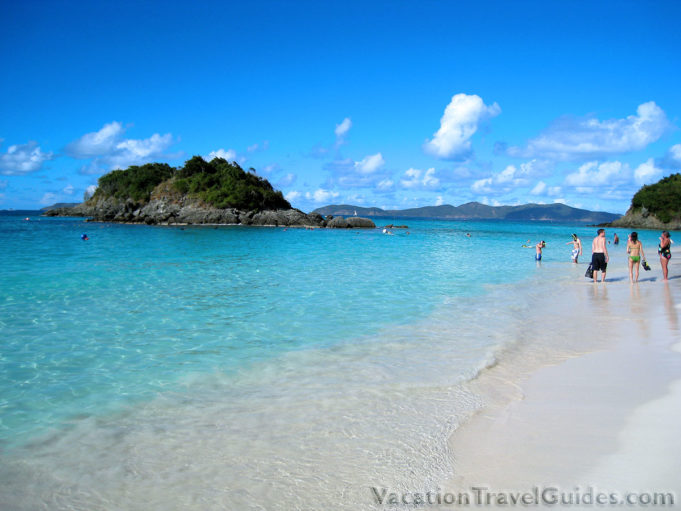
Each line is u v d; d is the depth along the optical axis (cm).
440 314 1129
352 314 1126
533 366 731
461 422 528
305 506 379
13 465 451
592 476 404
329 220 8794
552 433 489
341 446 479
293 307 1205
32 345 862
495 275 1892
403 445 477
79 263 2156
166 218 8062
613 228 11819
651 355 774
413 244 4153
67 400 611
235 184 8569
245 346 859
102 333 947
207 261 2352
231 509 379
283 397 616
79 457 466
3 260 2256
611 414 532
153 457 464
